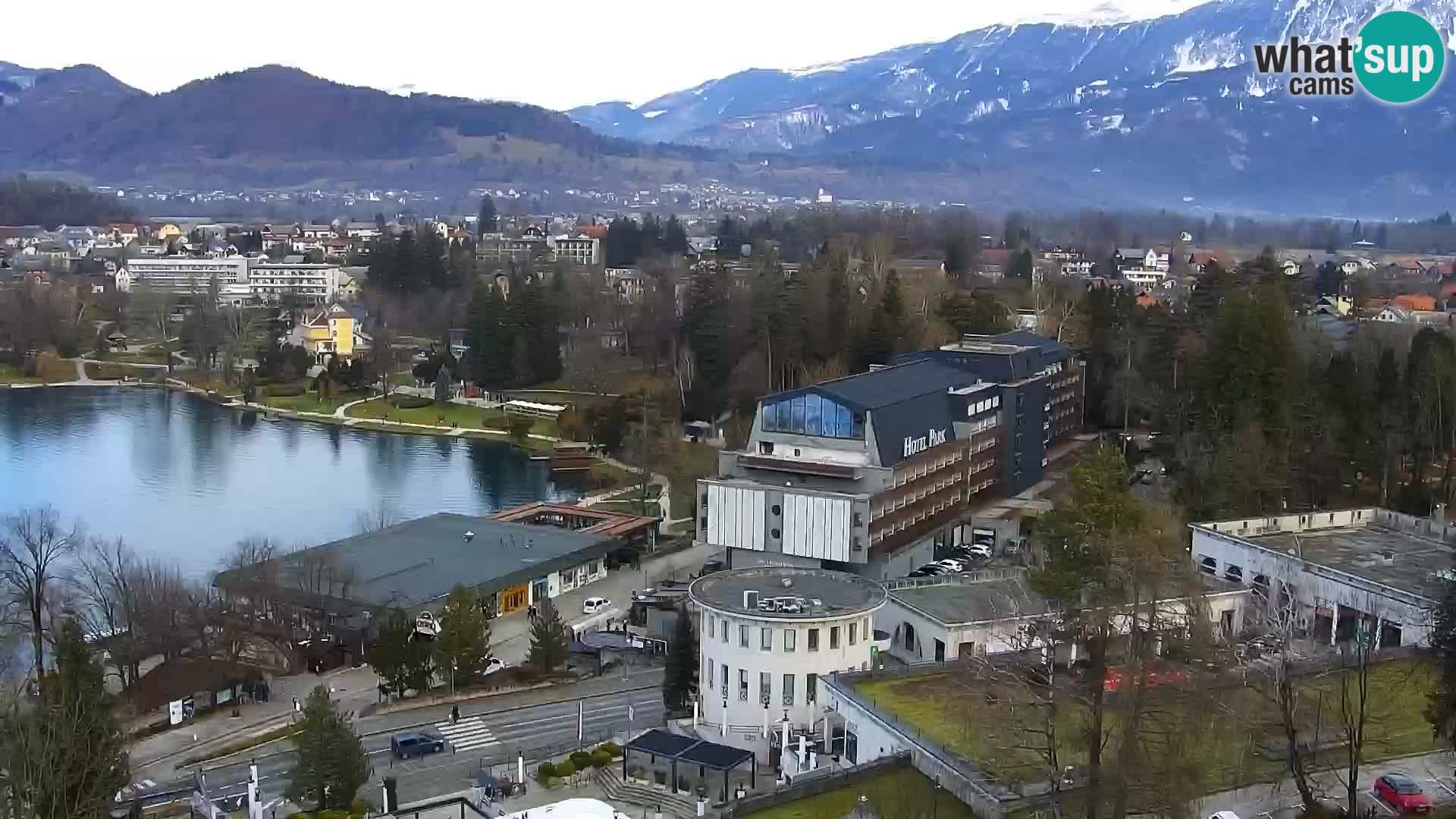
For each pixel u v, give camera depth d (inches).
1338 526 5315.0
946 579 4854.8
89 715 3346.5
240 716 4783.5
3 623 5147.6
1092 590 2886.3
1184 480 6304.1
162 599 5191.9
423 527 7096.5
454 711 4648.1
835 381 6815.9
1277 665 3189.0
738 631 4126.5
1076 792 2824.8
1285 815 2815.0
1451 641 3019.2
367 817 3710.6
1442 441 6525.6
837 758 3686.0
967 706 3373.5
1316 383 7032.5
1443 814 2792.8
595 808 3051.2
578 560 6609.3
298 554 6235.2
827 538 6038.4
